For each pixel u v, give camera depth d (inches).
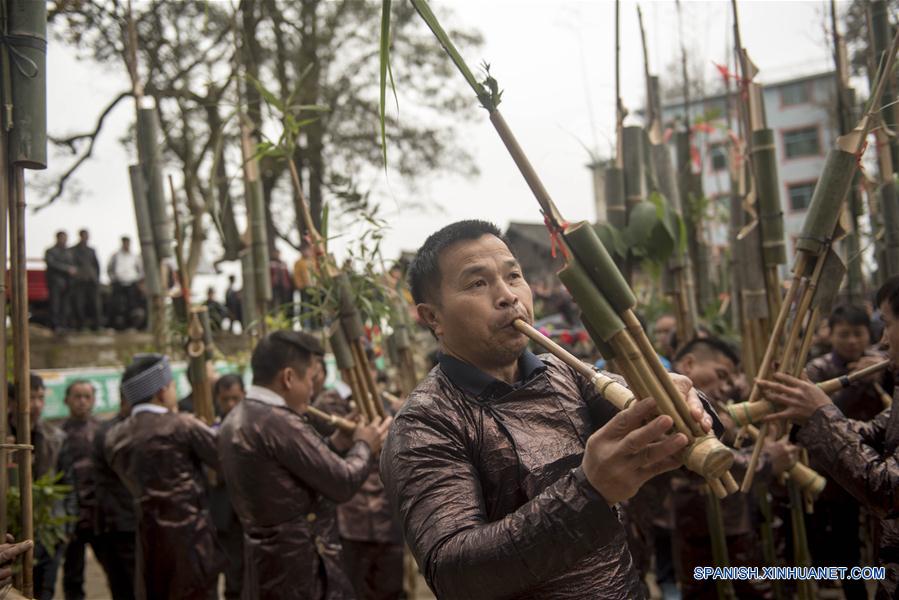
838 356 134.2
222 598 212.7
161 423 130.3
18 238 74.7
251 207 149.3
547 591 55.4
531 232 760.3
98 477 174.1
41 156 73.9
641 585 60.7
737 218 141.1
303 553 106.9
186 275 135.9
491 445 57.1
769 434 108.5
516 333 58.3
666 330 182.9
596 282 44.5
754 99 102.7
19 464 75.0
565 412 60.4
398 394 188.4
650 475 43.5
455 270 59.6
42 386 167.5
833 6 112.7
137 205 148.4
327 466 105.7
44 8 74.9
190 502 130.0
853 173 78.9
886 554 73.0
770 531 123.3
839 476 76.2
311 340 115.3
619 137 124.2
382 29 48.1
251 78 116.0
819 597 153.8
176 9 268.8
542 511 44.8
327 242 114.7
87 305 454.3
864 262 146.5
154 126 141.6
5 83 72.4
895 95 98.7
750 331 104.9
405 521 53.3
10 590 71.2
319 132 513.0
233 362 229.8
